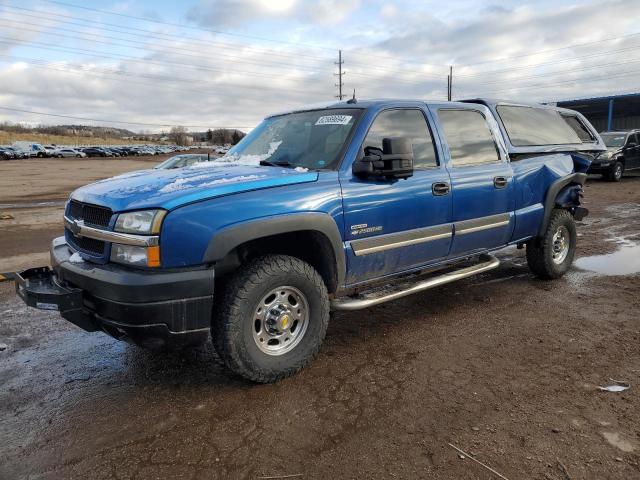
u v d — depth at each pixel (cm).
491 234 496
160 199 309
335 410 315
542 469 255
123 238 306
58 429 299
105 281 304
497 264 516
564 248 603
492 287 574
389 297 410
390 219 401
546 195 558
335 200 365
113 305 302
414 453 270
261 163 405
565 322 458
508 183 505
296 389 343
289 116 466
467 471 254
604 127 4519
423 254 438
